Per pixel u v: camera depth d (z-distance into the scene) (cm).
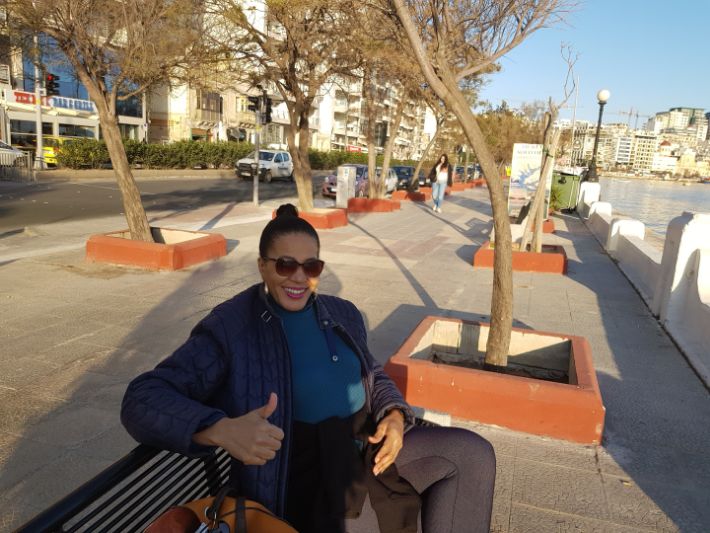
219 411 159
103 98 798
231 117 4675
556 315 661
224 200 1931
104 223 1259
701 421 398
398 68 1171
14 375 438
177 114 4159
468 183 3438
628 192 6494
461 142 3338
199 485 195
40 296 659
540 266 894
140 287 716
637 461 343
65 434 353
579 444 361
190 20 833
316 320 205
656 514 292
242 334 184
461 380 381
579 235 1352
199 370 174
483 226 1516
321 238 1176
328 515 187
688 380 471
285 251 194
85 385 425
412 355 419
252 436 152
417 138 7481
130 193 847
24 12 688
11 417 372
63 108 3138
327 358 200
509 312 419
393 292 755
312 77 1245
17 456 326
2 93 2814
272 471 178
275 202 1938
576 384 380
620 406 418
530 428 370
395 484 206
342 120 7350
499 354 424
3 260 832
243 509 154
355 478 194
